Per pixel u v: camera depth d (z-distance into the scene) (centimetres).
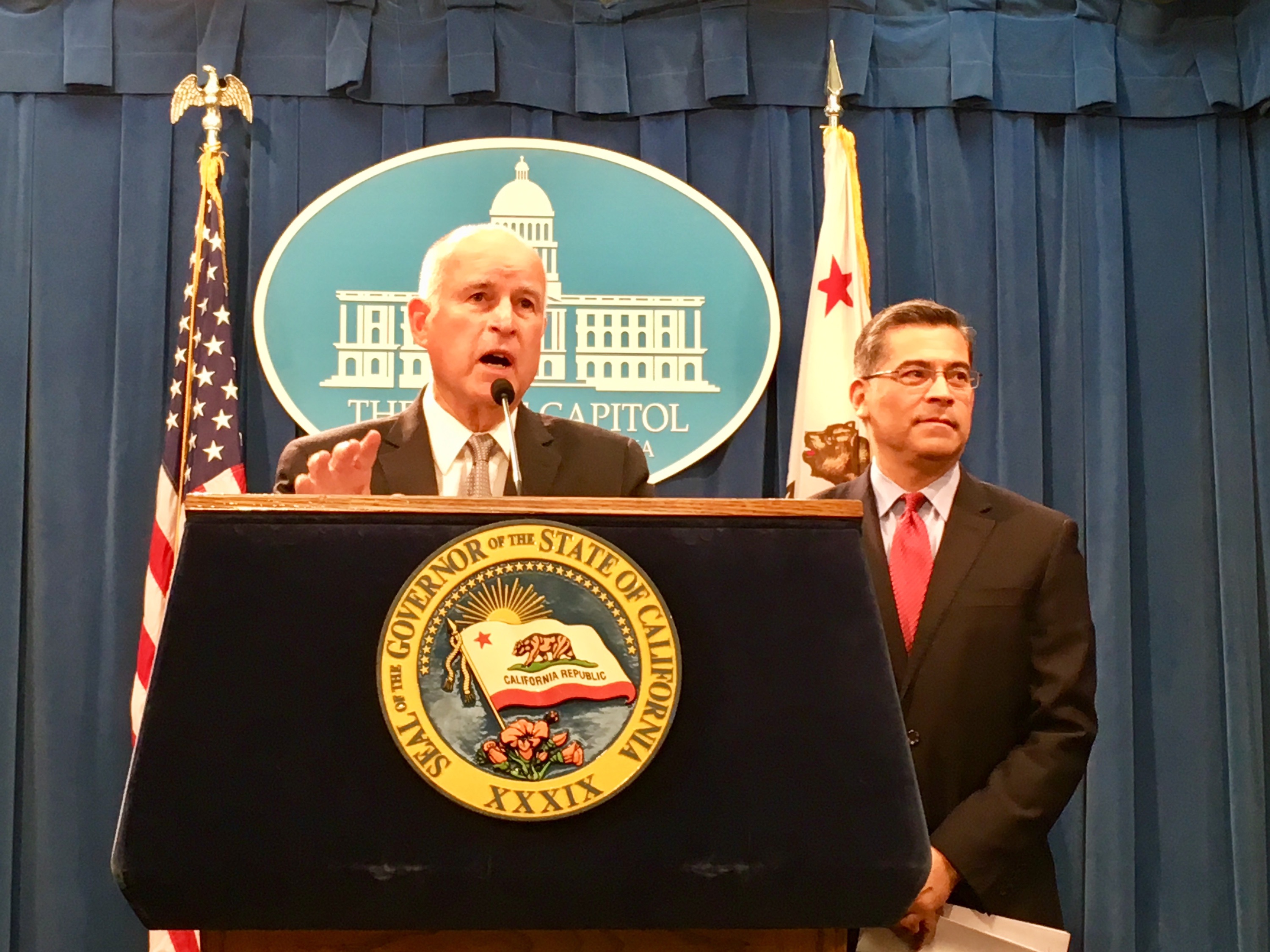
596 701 114
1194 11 359
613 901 110
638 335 336
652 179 341
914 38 357
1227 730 334
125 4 341
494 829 110
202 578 117
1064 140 357
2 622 314
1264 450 346
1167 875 331
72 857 307
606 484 223
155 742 111
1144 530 346
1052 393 348
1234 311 352
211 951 115
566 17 354
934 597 216
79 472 324
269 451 328
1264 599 343
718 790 113
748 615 119
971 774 208
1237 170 359
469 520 121
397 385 328
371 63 345
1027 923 192
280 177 339
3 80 335
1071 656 213
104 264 333
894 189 354
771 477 341
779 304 344
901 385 230
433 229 334
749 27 355
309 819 109
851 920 113
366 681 114
